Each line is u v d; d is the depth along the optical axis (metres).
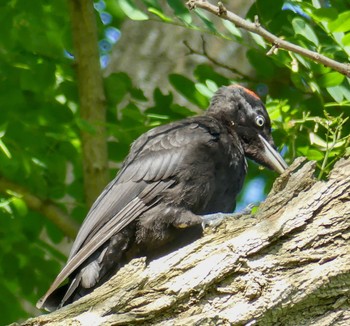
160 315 8.54
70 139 15.07
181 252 8.75
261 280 8.52
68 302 10.72
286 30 13.58
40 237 16.25
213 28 12.80
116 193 11.27
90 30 15.07
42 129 14.96
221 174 11.48
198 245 8.78
